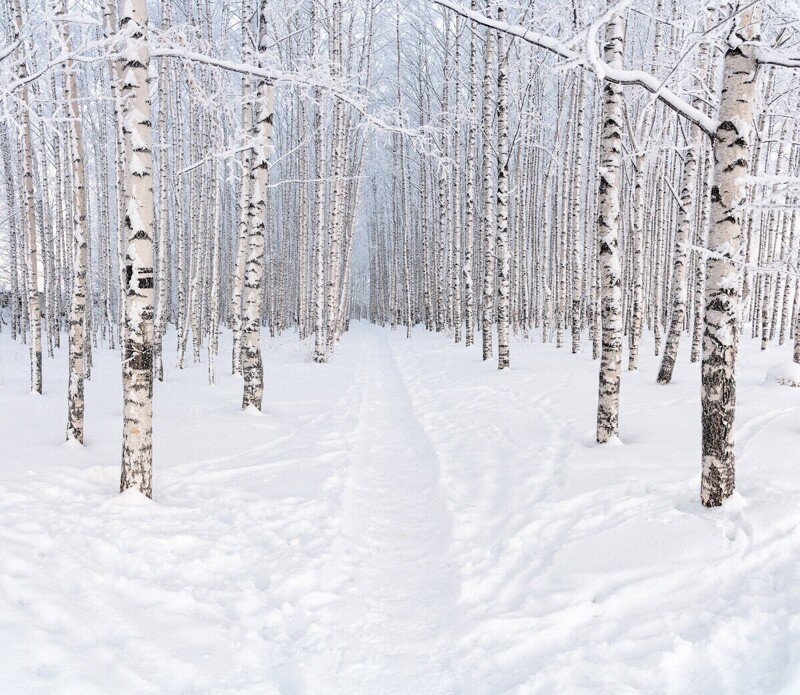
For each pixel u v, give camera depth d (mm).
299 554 4281
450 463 6473
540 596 3641
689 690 2701
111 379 12609
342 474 6152
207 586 3812
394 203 32469
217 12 15320
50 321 16406
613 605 3420
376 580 4086
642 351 14430
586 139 22172
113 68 8328
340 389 11492
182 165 15664
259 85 8656
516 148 19656
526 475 5742
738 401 7207
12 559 3539
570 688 2783
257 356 8953
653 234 17891
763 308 13422
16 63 5543
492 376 11250
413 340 23875
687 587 3455
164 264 12766
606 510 4617
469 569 4086
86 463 5828
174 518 4766
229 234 26609
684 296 9281
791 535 3740
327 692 2863
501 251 11672
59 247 17859
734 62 3957
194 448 6867
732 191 4031
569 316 21953
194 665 2928
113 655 2879
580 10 6832
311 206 27141
